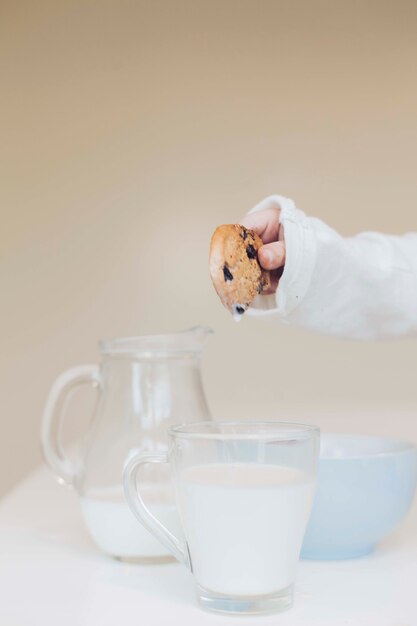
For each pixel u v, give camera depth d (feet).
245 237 2.69
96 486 2.60
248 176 7.64
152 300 7.67
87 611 2.22
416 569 2.50
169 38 7.71
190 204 7.67
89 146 7.75
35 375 7.74
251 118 7.64
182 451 2.25
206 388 7.60
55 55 7.80
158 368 2.71
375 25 7.57
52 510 3.23
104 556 2.66
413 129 7.53
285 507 2.19
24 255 7.75
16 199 7.77
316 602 2.26
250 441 2.22
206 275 7.64
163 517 2.53
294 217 2.78
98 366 3.01
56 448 3.05
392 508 2.55
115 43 7.75
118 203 7.72
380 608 2.22
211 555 2.19
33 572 2.51
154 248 7.68
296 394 7.53
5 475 7.75
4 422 7.74
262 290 2.78
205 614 2.20
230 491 2.18
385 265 2.99
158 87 7.72
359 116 7.57
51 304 7.74
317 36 7.61
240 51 7.65
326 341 7.50
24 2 7.79
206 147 7.66
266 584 2.19
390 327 3.06
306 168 7.59
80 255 7.73
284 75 7.63
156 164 7.70
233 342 7.57
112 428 2.66
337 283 2.89
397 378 7.44
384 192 7.54
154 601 2.28
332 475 2.50
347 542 2.56
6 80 7.80
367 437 2.85
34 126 7.79
